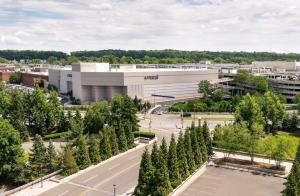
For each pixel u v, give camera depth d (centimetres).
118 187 7581
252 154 9006
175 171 7244
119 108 12281
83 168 8681
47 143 11350
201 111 17850
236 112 12406
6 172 7706
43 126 12125
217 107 18025
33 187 7581
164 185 6600
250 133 9306
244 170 8594
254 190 7350
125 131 10638
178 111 18012
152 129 13700
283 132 12800
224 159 9238
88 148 9262
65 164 8306
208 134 9462
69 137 10875
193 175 8119
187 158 8106
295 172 6047
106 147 9550
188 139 8194
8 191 7200
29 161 8275
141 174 6838
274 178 8069
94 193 7262
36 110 12056
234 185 7606
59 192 7306
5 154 7644
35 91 12369
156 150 7100
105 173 8425
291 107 18500
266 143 8862
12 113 11575
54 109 12488
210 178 8006
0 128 7700
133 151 10375
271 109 12738
